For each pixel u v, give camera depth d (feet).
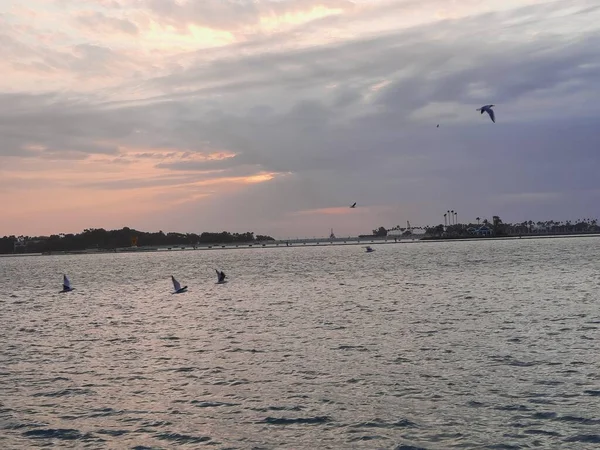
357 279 362.12
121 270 650.02
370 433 88.99
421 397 103.24
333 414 96.63
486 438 85.92
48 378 124.36
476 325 168.55
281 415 97.04
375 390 107.96
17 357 148.46
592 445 82.89
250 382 116.06
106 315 233.35
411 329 166.20
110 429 93.66
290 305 237.86
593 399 99.14
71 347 160.97
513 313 189.47
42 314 245.24
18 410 103.19
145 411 101.14
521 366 120.47
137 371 128.67
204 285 368.68
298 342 153.69
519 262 464.24
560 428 88.33
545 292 246.88
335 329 171.53
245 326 184.85
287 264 610.24
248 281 384.47
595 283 279.08
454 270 403.95
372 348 142.20
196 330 181.88
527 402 98.84
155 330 186.29
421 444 84.79
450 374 116.47
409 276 366.84
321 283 343.46
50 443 89.04
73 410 102.68
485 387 107.34
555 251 646.33
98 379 122.62
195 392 110.73
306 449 84.79
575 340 143.33
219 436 89.92
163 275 517.96
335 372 121.08
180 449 85.97
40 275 593.01
